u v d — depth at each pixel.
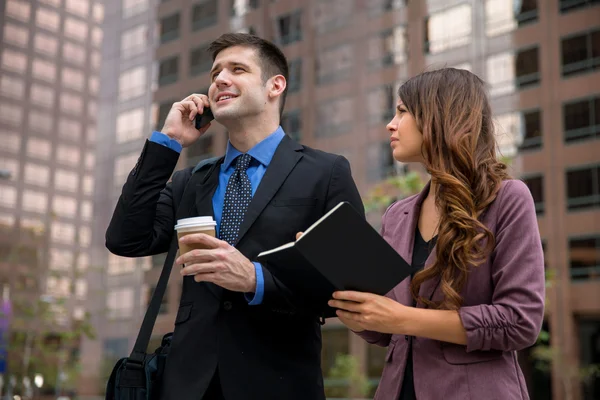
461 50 22.38
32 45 33.50
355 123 23.25
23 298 19.00
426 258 2.18
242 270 2.09
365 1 23.95
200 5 26.08
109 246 2.48
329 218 1.70
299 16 24.83
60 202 34.03
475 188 2.07
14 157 32.53
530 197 2.05
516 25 22.45
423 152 2.19
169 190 2.70
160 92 26.55
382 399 2.11
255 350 2.27
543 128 22.12
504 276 1.95
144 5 27.92
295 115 24.55
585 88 21.33
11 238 20.48
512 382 1.94
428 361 2.00
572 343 21.64
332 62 24.14
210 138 22.95
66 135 34.72
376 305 1.87
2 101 32.38
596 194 21.16
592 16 21.39
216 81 2.50
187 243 2.05
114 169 27.48
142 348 2.31
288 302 2.13
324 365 24.56
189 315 2.35
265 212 2.38
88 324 19.69
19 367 18.09
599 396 21.92
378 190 11.48
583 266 21.44
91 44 36.00
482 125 2.20
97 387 24.61
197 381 2.23
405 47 22.97
